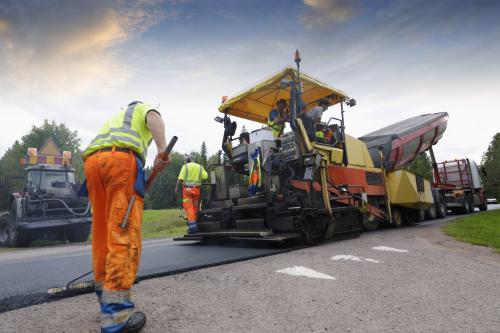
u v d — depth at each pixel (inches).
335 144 263.4
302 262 153.2
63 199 447.2
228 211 244.2
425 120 419.8
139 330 76.9
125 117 87.7
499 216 438.0
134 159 82.7
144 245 280.1
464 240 221.5
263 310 89.8
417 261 153.2
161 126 89.2
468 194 633.0
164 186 2566.4
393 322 80.2
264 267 143.8
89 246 345.4
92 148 84.2
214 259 164.4
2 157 1942.7
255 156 230.5
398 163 380.8
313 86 264.4
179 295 105.2
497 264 146.0
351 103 281.0
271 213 217.9
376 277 123.7
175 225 607.8
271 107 293.3
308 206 214.1
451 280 118.6
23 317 88.4
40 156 477.7
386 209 326.3
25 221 406.3
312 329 76.7
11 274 145.2
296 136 221.1
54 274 142.8
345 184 262.5
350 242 224.1
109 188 80.0
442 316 83.7
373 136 378.6
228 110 275.1
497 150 2380.7
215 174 267.6
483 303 93.4
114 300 74.4
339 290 107.3
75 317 88.3
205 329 77.5
